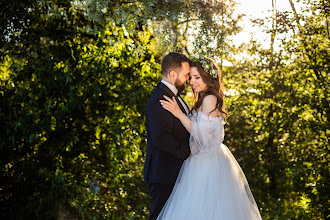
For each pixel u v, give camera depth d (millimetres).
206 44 5055
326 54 5656
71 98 4906
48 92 4910
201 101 2850
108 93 5254
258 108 7152
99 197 5332
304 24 5875
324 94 5414
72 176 5277
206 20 5070
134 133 5285
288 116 6496
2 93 5070
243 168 7809
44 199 5039
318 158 5508
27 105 4957
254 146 7711
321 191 4984
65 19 5156
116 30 4965
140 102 5469
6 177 5145
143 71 5258
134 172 6344
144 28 5375
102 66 4938
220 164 2836
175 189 2828
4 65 5207
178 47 5332
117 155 5230
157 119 2752
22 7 4988
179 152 2746
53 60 4926
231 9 5195
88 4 4605
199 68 2865
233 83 7363
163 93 2842
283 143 6664
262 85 7137
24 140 5121
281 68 6504
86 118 5309
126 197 5652
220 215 2709
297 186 6402
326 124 5285
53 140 5312
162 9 4926
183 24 5355
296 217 6375
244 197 2836
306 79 5797
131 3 4852
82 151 5395
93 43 5199
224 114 2865
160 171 2863
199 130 2709
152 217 2908
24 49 5184
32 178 5238
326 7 5531
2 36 5031
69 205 5266
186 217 2697
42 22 5137
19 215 5082
